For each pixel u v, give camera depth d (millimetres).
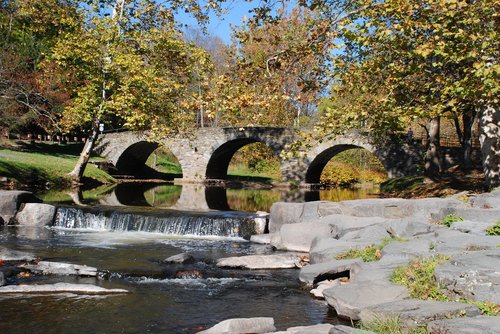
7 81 36188
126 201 28484
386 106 16344
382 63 17047
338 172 55531
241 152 67938
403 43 14727
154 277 11602
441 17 13281
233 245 16484
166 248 15656
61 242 16188
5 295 9570
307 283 10727
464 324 5633
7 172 29812
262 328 7598
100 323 8273
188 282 11195
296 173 47281
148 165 62062
